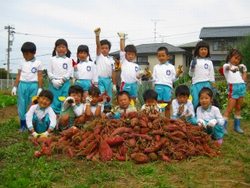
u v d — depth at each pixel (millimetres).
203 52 6070
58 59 6281
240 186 3279
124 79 6547
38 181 3357
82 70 6578
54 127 5387
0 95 13953
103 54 6883
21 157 4172
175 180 3432
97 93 5293
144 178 3461
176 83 15695
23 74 6027
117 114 5152
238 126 6363
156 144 4164
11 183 3238
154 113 4793
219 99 9680
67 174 3627
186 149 4273
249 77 12094
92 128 4520
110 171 3676
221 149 4785
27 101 6055
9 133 5605
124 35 6684
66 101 5309
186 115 5227
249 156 4391
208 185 3301
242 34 32094
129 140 4266
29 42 6078
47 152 4230
